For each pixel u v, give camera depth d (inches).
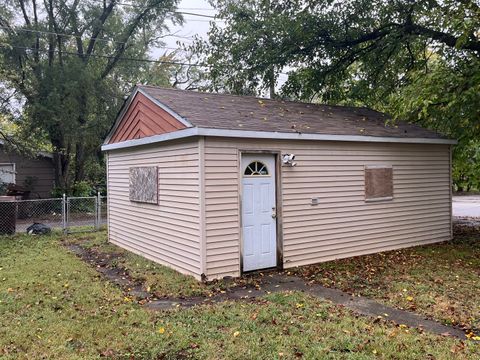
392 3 491.8
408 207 369.7
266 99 386.3
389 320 189.3
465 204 869.2
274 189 290.2
